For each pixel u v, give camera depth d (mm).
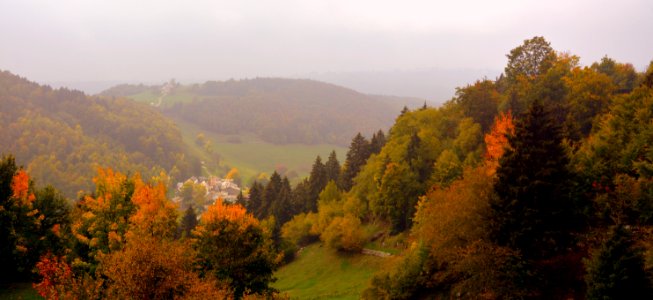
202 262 25641
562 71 51250
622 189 22656
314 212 88688
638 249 18688
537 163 22328
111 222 25609
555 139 23328
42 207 36125
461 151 50625
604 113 40156
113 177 27438
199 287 18812
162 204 26250
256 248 27375
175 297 18312
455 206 24547
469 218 23859
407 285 27250
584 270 21875
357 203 64625
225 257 26078
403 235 52188
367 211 67125
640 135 25625
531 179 22125
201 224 27844
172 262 19016
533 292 21484
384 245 54219
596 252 18375
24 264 31781
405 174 53594
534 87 50812
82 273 24547
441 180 47031
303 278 54906
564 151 23828
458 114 60688
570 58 57719
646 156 23781
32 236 32938
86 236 27172
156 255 18656
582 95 43938
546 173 21734
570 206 23000
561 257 22281
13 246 30219
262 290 26797
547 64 60844
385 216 62250
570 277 21797
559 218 22109
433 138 56844
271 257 28234
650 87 33531
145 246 18828
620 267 17203
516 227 22047
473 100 55062
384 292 28812
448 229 24781
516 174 22672
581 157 27672
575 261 22562
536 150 22281
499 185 23109
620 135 27688
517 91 52125
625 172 25188
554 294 21266
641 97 31031
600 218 23609
